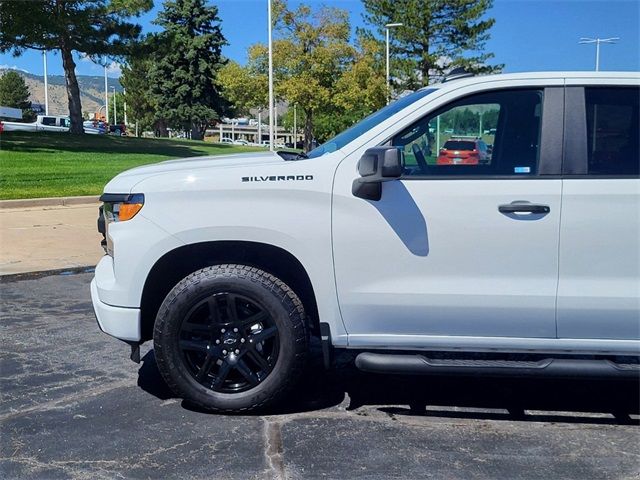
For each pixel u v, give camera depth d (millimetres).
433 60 44844
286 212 3982
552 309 3920
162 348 4105
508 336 4012
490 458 3695
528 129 4023
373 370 3980
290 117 73000
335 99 37281
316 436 3941
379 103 40125
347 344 4113
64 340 5719
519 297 3908
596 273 3893
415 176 3967
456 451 3775
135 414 4219
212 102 56094
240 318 4113
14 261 8750
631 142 3967
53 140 29234
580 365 3887
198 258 4297
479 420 4211
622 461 3682
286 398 4316
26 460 3627
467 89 4055
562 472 3551
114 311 4129
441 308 3963
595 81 4016
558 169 3924
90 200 14328
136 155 25953
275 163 4102
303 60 36812
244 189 4000
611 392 4684
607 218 3857
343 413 4281
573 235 3875
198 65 54969
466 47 45562
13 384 4707
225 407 4148
